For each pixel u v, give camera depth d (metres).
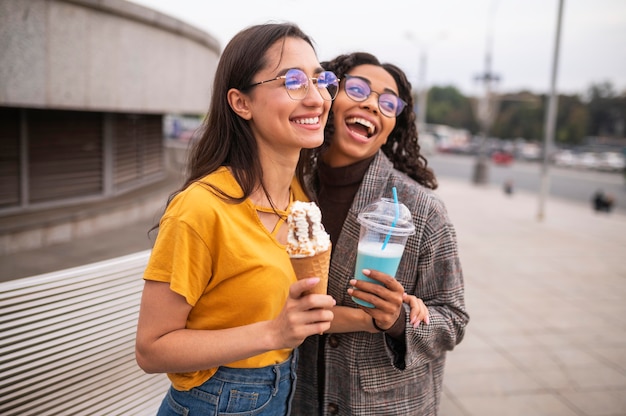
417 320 1.42
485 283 6.66
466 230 10.49
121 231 7.36
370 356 1.62
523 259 8.05
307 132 1.31
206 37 10.27
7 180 6.45
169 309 1.21
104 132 7.94
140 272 2.06
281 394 1.47
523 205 14.99
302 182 1.64
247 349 1.14
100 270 1.88
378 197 1.65
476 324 5.18
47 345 1.69
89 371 1.83
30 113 6.63
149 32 7.57
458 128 78.69
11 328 1.59
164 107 8.30
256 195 1.36
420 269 1.61
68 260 5.81
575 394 3.79
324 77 1.32
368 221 1.33
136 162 9.48
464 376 4.03
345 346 1.63
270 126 1.30
